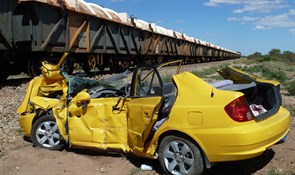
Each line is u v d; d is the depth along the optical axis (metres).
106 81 6.42
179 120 4.24
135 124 4.75
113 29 20.94
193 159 4.17
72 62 16.53
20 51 13.45
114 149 5.18
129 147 5.00
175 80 4.47
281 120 4.57
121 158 5.25
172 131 4.34
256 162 4.97
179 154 4.31
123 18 22.98
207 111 4.06
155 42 29.55
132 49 24.44
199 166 4.14
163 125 4.41
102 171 4.76
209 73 23.06
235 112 3.97
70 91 5.70
